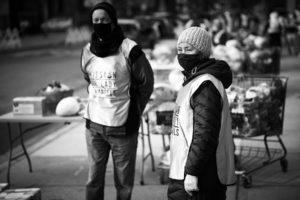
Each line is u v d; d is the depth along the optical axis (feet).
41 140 30.19
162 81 28.73
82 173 23.21
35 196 16.33
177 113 12.42
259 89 20.88
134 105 16.12
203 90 11.84
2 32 126.21
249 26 83.97
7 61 80.59
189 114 12.10
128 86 15.83
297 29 80.74
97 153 16.42
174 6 246.68
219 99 11.85
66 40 121.19
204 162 11.62
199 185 12.09
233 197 19.51
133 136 16.19
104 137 16.06
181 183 12.34
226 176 12.23
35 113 20.15
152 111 21.63
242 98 19.90
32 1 166.30
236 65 36.88
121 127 15.80
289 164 23.50
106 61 15.64
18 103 20.17
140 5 237.86
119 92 15.75
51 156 26.30
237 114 19.58
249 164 22.98
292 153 25.22
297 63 68.59
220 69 12.16
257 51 46.78
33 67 70.90
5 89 49.70
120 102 15.80
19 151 27.76
